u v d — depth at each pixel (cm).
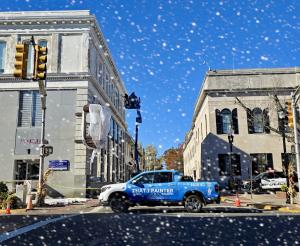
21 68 1112
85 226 905
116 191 1352
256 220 1039
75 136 2512
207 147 3014
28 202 1588
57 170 2475
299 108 2738
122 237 724
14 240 684
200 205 1330
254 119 3023
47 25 2664
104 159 3234
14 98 2584
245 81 3097
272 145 2967
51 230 829
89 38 2670
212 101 3092
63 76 2578
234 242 665
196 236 738
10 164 2498
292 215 1198
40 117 2566
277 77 3075
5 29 2659
